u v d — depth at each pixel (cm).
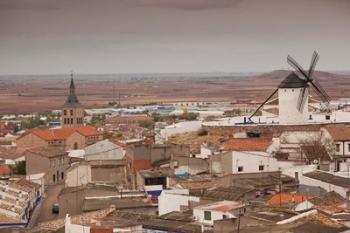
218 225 10688
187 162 19650
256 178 16688
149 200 16038
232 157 18700
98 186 17812
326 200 13212
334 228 9562
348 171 16875
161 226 11825
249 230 9806
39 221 17875
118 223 11969
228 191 15025
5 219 16575
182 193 14888
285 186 15562
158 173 18688
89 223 12019
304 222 9862
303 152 19825
